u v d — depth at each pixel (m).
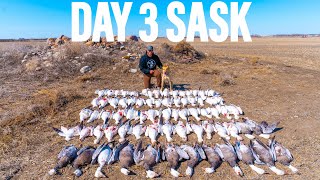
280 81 14.02
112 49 19.08
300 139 7.67
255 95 11.54
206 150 6.63
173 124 8.35
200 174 6.13
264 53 35.84
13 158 6.61
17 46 19.11
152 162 6.29
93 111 9.14
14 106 9.72
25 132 7.82
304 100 10.96
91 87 12.35
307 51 40.28
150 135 7.48
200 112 9.21
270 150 6.72
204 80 14.10
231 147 6.74
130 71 14.90
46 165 6.39
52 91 10.94
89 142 7.41
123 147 6.71
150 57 11.73
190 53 20.36
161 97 10.84
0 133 7.63
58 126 8.30
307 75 15.73
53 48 18.94
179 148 6.69
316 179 5.96
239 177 6.04
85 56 16.06
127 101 9.96
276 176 6.08
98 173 5.93
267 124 8.14
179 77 14.68
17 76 13.78
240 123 8.05
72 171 6.14
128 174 5.98
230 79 13.77
